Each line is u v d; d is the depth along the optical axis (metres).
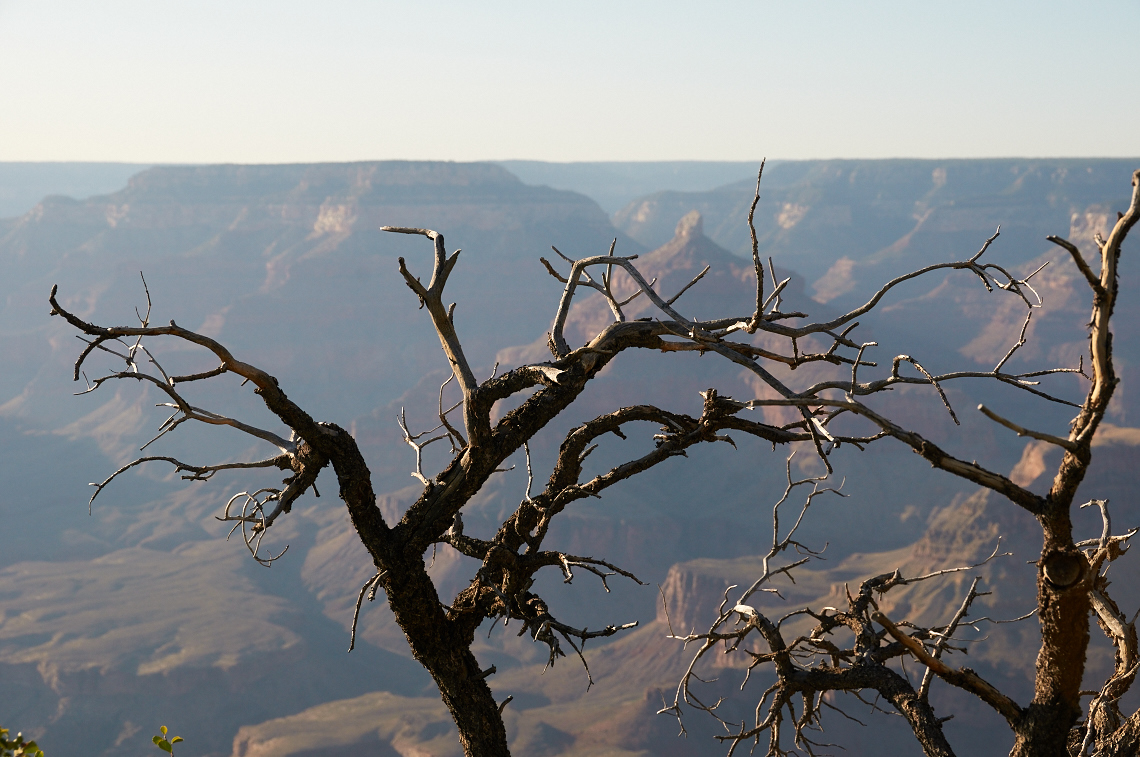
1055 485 5.93
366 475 7.56
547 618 7.97
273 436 7.41
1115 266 5.63
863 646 7.39
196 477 7.17
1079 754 7.43
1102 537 7.64
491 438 7.84
